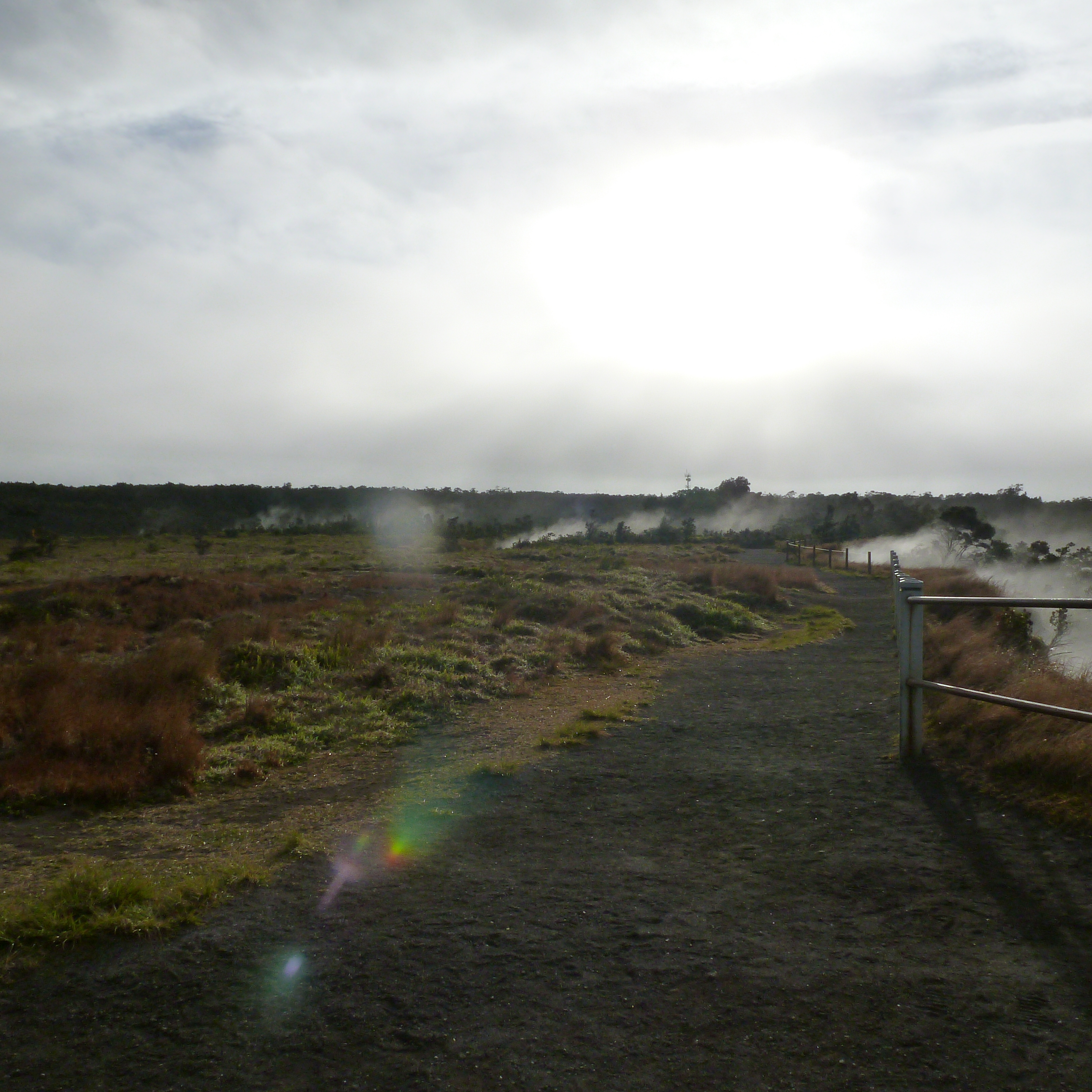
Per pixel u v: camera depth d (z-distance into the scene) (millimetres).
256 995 3508
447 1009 3373
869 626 19031
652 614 18375
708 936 3961
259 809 6750
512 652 13891
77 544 45844
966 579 26672
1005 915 3998
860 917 4094
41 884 4973
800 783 6484
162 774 7465
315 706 10172
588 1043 3115
